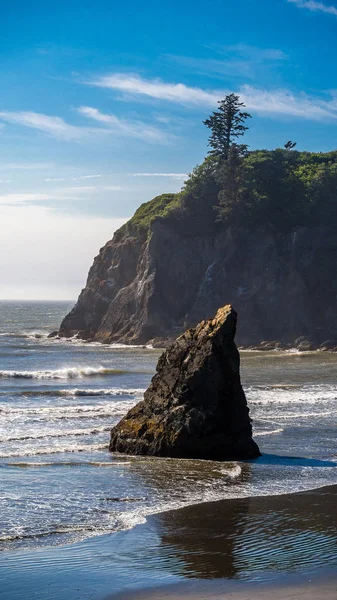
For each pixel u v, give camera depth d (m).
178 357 22.97
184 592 10.88
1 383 47.44
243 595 10.73
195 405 22.20
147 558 12.54
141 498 17.11
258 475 20.03
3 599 10.54
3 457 21.48
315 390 43.53
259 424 29.34
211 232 121.31
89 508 16.05
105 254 129.75
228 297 112.25
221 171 122.31
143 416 23.11
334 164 133.75
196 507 16.34
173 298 115.31
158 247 117.62
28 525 14.54
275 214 121.19
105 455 22.22
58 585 11.16
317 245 116.88
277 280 112.12
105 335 116.06
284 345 102.06
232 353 22.39
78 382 48.84
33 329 152.50
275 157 137.50
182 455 22.09
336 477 19.94
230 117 135.12
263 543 13.46
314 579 11.41
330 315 109.94
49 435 25.45
